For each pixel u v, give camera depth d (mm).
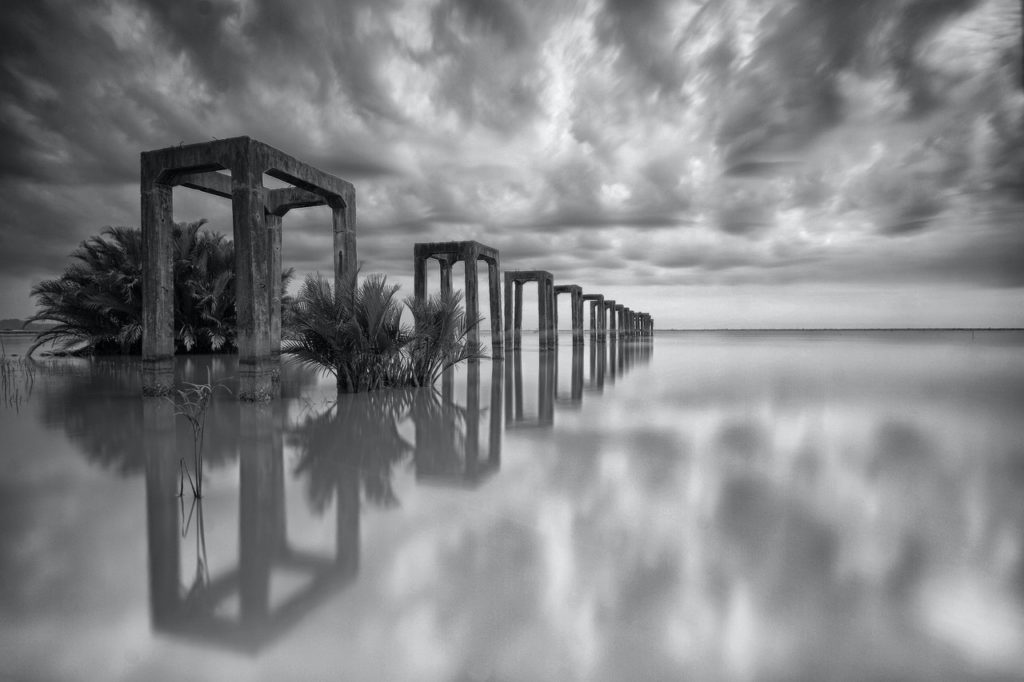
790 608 2289
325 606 2307
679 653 1969
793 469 4613
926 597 2385
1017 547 2941
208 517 3406
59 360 17688
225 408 7750
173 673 1885
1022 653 1979
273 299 12578
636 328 56969
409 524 3297
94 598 2393
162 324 8961
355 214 11102
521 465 4734
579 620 2193
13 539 3045
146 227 8906
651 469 4613
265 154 8555
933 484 4152
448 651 1990
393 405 8250
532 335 74250
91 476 4297
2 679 1845
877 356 21484
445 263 17734
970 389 10352
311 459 4902
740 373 14055
